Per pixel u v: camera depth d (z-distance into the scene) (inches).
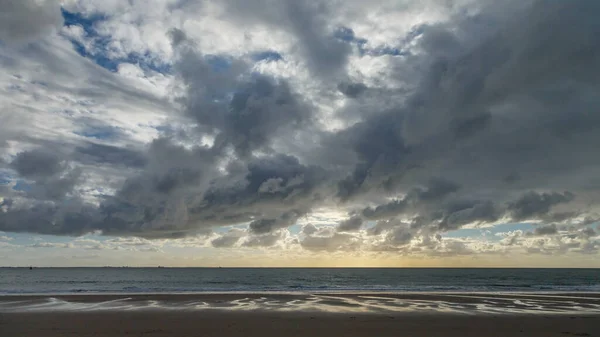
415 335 599.8
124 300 1084.5
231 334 600.1
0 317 764.6
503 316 805.9
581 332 637.3
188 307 930.1
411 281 3221.0
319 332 617.9
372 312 853.2
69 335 589.9
